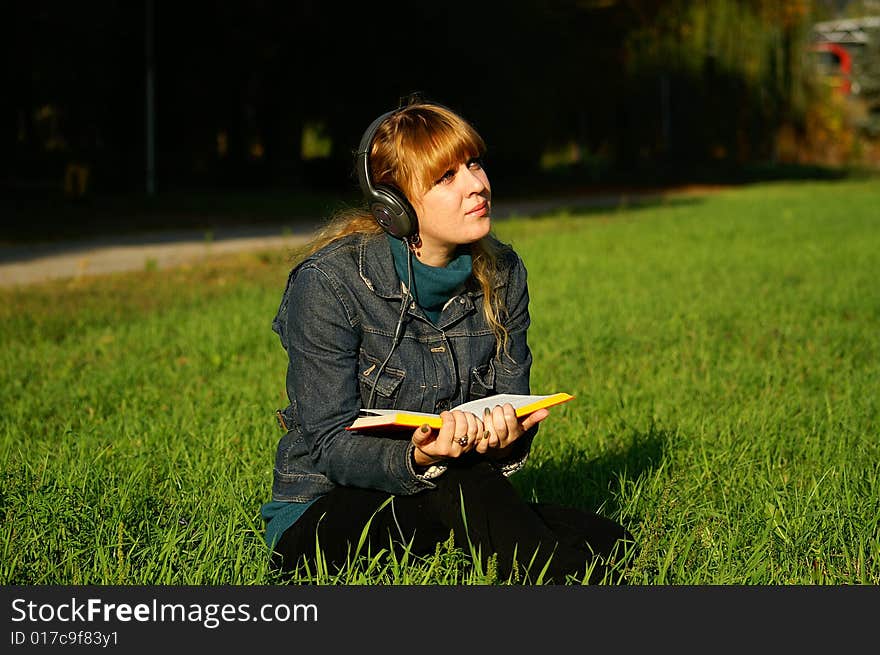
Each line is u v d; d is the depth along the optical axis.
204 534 3.56
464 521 3.07
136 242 21.02
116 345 8.99
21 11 30.16
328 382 3.24
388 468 3.06
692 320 10.09
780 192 44.06
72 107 35.94
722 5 54.09
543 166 58.59
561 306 11.00
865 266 15.00
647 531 3.81
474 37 38.72
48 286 13.84
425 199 3.19
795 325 9.73
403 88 38.41
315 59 38.00
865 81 71.19
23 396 6.75
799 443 5.25
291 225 26.22
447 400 3.37
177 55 35.66
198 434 5.32
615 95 52.69
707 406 6.29
